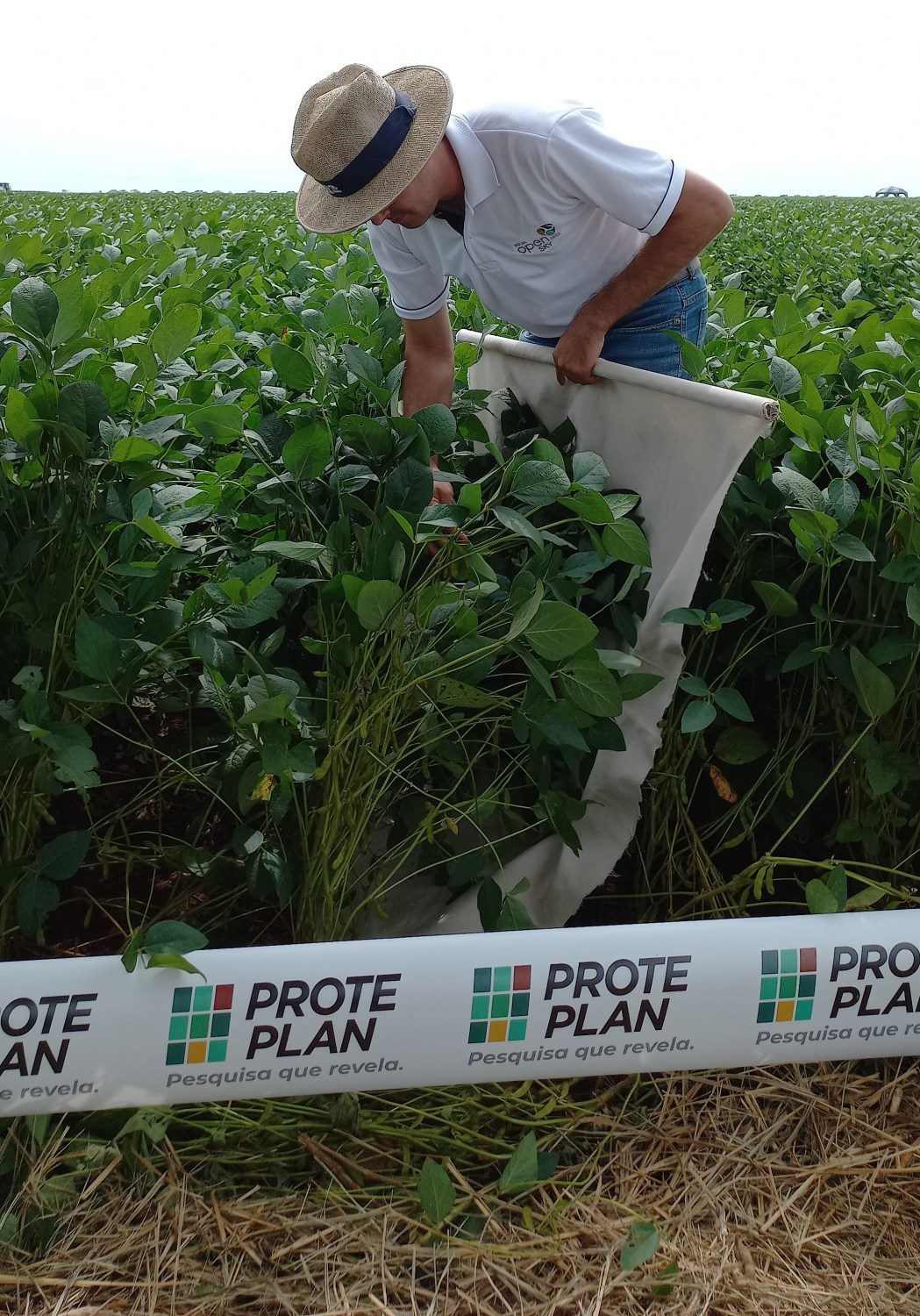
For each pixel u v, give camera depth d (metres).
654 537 2.31
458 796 2.45
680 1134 2.05
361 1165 1.97
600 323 2.45
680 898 2.49
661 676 2.18
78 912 2.47
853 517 2.19
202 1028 1.74
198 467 2.68
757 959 1.86
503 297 2.65
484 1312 1.74
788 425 2.20
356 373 2.29
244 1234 1.83
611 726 2.13
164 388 2.49
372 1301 1.74
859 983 1.89
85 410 1.95
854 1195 1.97
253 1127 1.97
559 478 1.97
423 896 2.42
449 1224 1.88
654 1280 1.78
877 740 2.33
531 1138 1.86
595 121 2.39
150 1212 1.87
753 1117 2.10
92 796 2.74
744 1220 1.91
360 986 1.76
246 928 2.41
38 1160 1.89
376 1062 1.80
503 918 2.08
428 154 2.23
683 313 2.74
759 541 2.38
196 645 1.96
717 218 2.40
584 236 2.54
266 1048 1.76
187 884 2.43
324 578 2.23
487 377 2.98
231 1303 1.74
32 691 1.82
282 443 2.27
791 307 2.91
